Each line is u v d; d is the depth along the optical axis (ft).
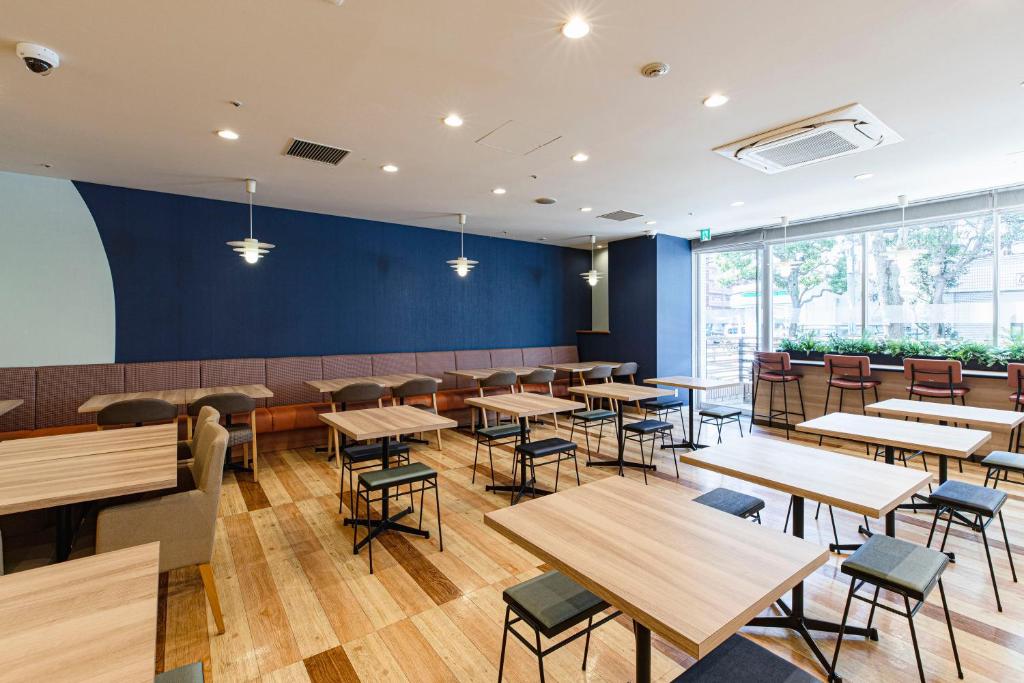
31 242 14.44
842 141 11.46
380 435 9.39
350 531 10.70
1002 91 9.10
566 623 4.86
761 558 4.28
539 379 20.92
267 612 7.72
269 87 8.86
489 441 15.03
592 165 13.37
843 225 19.79
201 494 7.09
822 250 20.95
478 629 7.30
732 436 19.43
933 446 8.02
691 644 3.10
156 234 16.35
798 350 20.53
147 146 11.84
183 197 16.84
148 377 15.99
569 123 10.53
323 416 11.16
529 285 26.66
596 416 15.78
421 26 7.03
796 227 21.39
